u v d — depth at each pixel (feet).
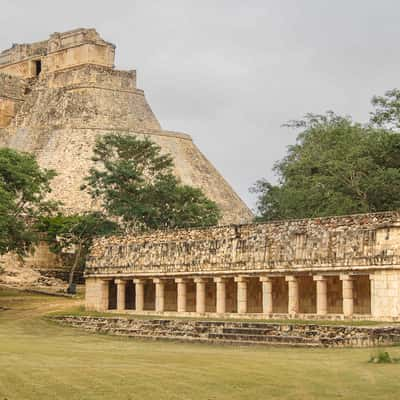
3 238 335.26
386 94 319.68
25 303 325.21
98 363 153.48
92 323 248.32
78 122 631.56
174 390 125.90
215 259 244.01
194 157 612.70
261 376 136.46
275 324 199.21
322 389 125.90
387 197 305.32
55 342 211.82
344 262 211.61
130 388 127.13
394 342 181.16
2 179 361.92
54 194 544.62
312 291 234.79
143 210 379.55
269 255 230.07
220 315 239.71
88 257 287.28
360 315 208.23
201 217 401.90
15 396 122.21
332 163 313.94
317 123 392.47
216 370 142.61
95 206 528.22
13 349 182.91
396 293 200.34
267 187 393.09
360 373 138.00
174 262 256.11
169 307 272.31
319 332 189.57
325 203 316.60
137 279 269.44
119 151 420.77
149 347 194.59
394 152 314.35
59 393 124.06
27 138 645.10
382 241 204.23
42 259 443.32
